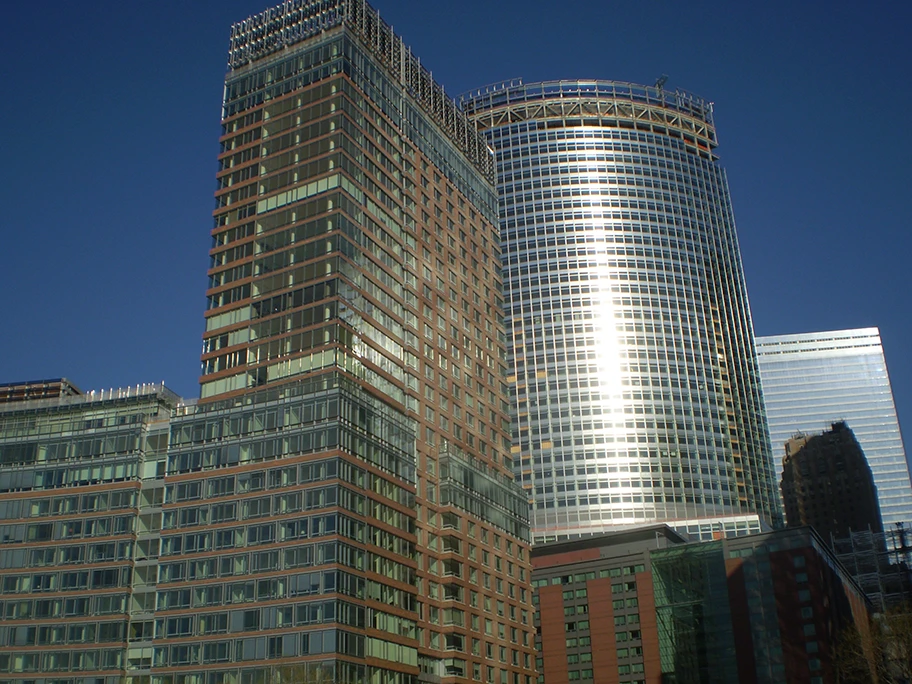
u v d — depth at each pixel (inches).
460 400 6063.0
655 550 7844.5
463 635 5196.9
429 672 4972.9
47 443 5497.1
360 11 6471.5
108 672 4825.3
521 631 5787.4
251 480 4835.1
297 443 4813.0
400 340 5654.5
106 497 5231.3
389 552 4859.7
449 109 7224.4
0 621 5103.3
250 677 4392.2
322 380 4987.7
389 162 6181.1
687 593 7564.0
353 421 4896.7
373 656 4512.8
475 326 6525.6
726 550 7539.4
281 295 5457.7
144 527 5123.0
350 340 5231.3
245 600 4566.9
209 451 5014.8
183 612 4677.7
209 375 5452.8
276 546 4613.7
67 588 5078.7
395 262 5876.0
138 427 5364.2
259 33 6574.8
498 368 6643.7
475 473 5807.1
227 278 5723.4
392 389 5418.3
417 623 4940.9
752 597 7293.3
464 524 5521.7
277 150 5999.0
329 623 4325.8
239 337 5477.4
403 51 6840.6
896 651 5497.1
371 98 6240.2
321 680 4175.7
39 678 4918.8
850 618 7770.7
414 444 5378.9
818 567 7209.6
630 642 7642.7
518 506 6210.6
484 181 7303.2
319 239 5502.0
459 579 5310.0
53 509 5300.2
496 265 7081.7
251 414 5007.4
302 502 4653.1
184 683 4520.2
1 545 5285.4
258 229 5767.7
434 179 6633.9
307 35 6353.3
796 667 6953.7
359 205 5728.3
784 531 7386.8
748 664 7116.1
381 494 4936.0
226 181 6087.6
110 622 4931.1
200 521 4859.7
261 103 6254.9
